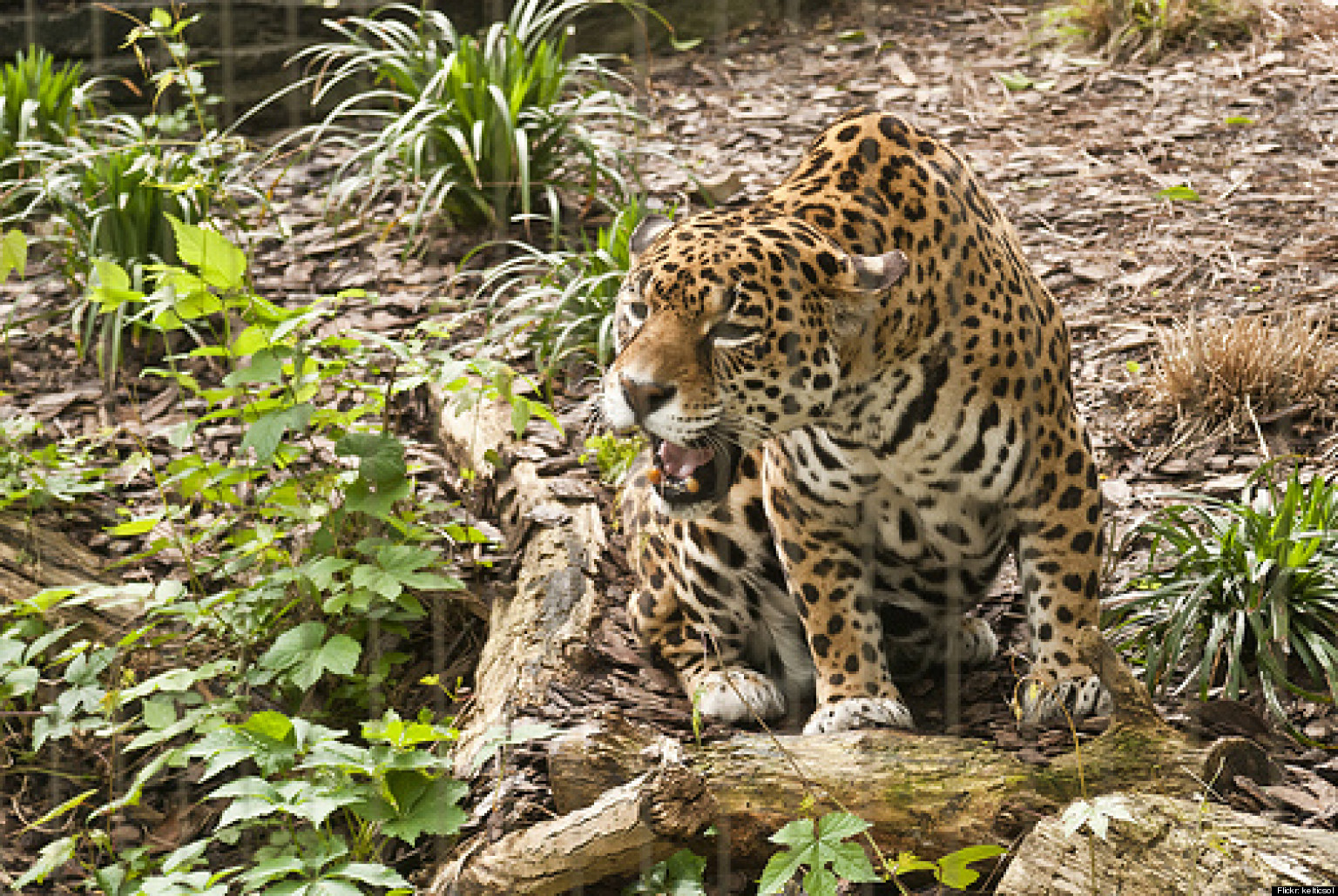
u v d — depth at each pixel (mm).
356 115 11094
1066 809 4297
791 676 6258
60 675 6426
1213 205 9430
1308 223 9078
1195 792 4695
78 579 6809
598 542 6594
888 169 5309
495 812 5238
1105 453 7441
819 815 4809
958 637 6066
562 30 12594
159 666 6320
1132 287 8680
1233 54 11500
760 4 13344
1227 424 7418
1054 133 10680
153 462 7820
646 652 6266
